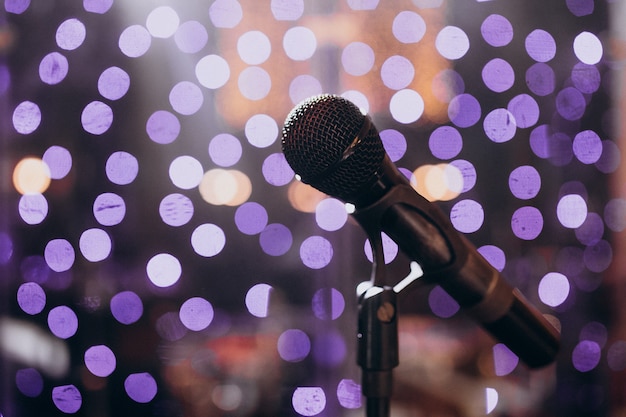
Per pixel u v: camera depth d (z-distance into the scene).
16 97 1.72
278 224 1.77
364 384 0.50
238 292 1.77
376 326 0.50
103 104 1.66
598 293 1.63
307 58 1.65
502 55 1.74
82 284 1.64
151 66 1.76
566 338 1.59
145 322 1.64
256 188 1.77
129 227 1.79
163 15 1.62
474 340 1.52
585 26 1.68
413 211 0.50
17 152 1.73
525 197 1.64
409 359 1.45
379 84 1.66
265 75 1.68
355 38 1.65
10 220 1.69
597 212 1.67
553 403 1.49
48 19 1.71
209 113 1.76
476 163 1.79
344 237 1.63
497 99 1.76
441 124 1.70
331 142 0.49
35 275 1.65
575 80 1.66
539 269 1.69
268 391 1.47
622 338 1.58
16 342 1.60
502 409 1.46
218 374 1.48
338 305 1.61
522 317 0.53
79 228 1.74
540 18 1.71
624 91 1.64
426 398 1.39
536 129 1.72
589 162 1.63
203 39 1.69
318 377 1.56
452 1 1.71
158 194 1.80
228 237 1.78
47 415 1.57
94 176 1.76
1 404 1.56
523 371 1.50
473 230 1.61
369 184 0.50
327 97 0.50
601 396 1.52
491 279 0.52
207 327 1.63
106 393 1.55
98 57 1.75
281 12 1.65
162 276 1.61
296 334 1.58
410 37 1.65
